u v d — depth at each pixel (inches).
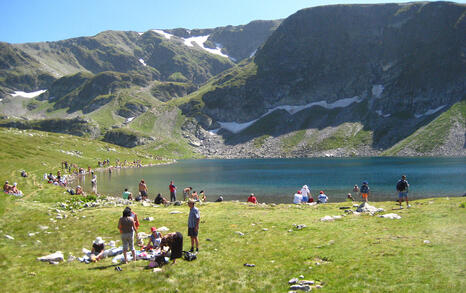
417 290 441.1
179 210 1288.1
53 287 499.5
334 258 604.1
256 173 4653.1
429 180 3088.1
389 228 812.0
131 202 1631.4
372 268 537.3
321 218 999.0
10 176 2406.5
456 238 681.6
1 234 844.6
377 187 2785.4
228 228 922.1
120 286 502.6
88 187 3046.3
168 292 478.3
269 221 1007.0
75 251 727.7
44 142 5925.2
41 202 1492.4
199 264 607.8
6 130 6274.6
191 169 5831.7
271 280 515.5
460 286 441.4
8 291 483.5
